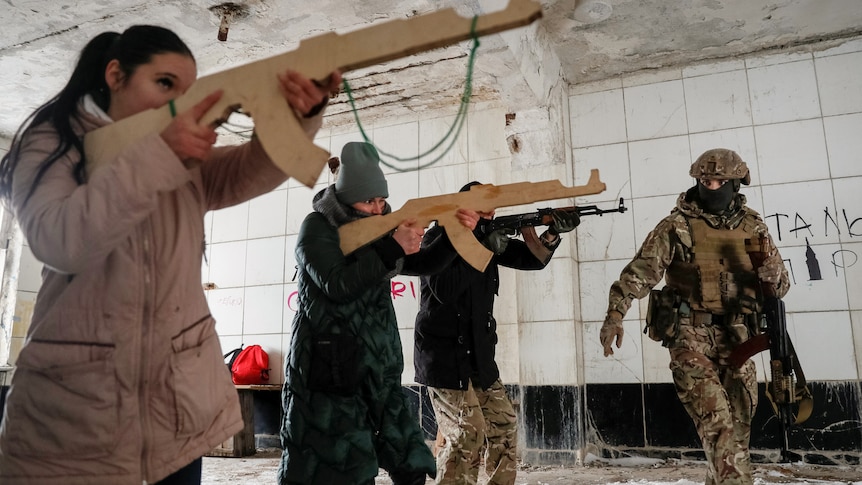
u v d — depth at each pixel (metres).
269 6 4.02
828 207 4.39
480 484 3.58
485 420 2.70
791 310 4.36
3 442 1.01
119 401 1.00
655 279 2.84
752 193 4.59
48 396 0.99
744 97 4.73
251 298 5.85
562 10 4.29
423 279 2.69
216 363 1.16
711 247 2.78
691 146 4.79
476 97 5.29
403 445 1.95
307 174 0.91
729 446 2.41
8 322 5.81
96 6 3.99
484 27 0.85
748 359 2.75
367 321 1.98
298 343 1.94
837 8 4.23
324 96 1.02
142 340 1.03
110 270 1.03
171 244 1.10
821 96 4.55
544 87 4.72
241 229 6.02
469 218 1.89
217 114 0.94
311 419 1.86
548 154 4.84
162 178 0.90
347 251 1.95
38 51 4.55
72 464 0.98
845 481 3.57
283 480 1.84
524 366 4.69
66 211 0.88
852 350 4.17
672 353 2.73
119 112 1.10
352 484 1.80
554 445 4.52
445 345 2.57
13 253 5.96
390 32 0.90
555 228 2.86
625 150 4.96
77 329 1.01
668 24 4.43
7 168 1.01
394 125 5.68
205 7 4.03
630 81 5.05
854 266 4.26
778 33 4.54
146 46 1.09
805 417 2.57
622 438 4.56
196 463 1.13
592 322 4.79
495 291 2.83
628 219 4.83
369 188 2.05
